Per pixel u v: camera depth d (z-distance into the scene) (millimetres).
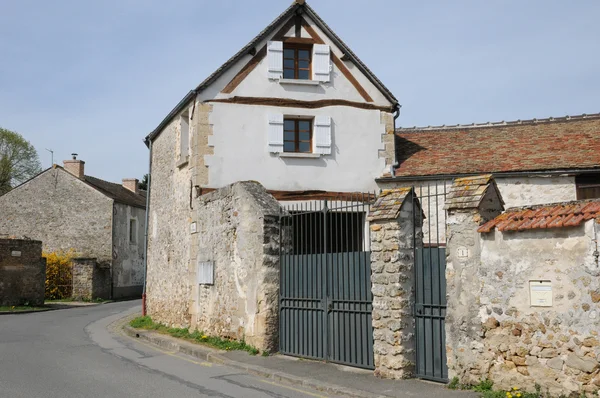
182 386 8500
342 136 16328
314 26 16484
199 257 14164
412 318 8484
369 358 9102
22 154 46250
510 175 14469
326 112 16297
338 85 16500
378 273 8711
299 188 15906
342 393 7840
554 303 6699
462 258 7684
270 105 16016
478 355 7430
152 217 19266
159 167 18781
